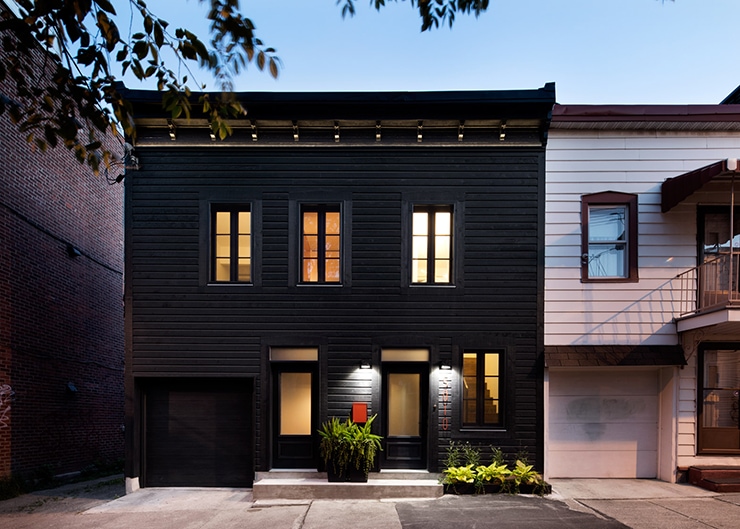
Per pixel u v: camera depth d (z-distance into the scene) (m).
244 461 8.59
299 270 8.77
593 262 8.80
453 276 8.71
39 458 10.08
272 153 8.87
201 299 8.67
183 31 3.74
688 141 8.81
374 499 7.72
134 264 8.70
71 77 3.81
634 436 8.80
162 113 8.55
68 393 11.16
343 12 4.02
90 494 8.78
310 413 8.68
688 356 8.47
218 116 4.41
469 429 8.41
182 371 8.57
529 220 8.73
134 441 8.45
